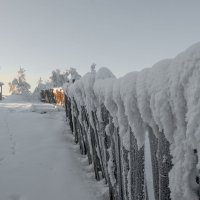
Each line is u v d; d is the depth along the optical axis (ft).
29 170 19.85
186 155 6.32
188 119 5.66
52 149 23.57
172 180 6.88
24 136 27.50
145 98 7.88
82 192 16.47
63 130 29.55
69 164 20.20
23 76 213.46
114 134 13.24
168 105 6.74
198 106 5.45
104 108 14.40
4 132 29.37
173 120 6.75
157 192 8.55
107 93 12.17
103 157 15.85
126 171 11.64
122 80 9.72
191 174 6.35
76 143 25.66
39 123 32.78
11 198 16.85
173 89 6.27
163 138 7.47
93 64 18.99
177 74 6.12
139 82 8.20
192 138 5.59
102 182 17.34
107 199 15.67
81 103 20.49
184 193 6.46
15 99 119.85
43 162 21.02
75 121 25.66
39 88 147.33
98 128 16.19
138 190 10.10
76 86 20.71
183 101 6.14
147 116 7.99
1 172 19.88
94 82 16.05
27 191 17.33
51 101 76.13
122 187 12.75
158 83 6.98
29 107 51.37
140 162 9.75
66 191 16.75
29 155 22.59
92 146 18.39
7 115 39.40
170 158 7.26
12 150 24.07
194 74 5.57
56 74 155.74
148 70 7.86
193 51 5.66
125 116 10.75
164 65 6.90
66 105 33.94
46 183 17.90
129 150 10.93
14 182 18.40
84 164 20.68
